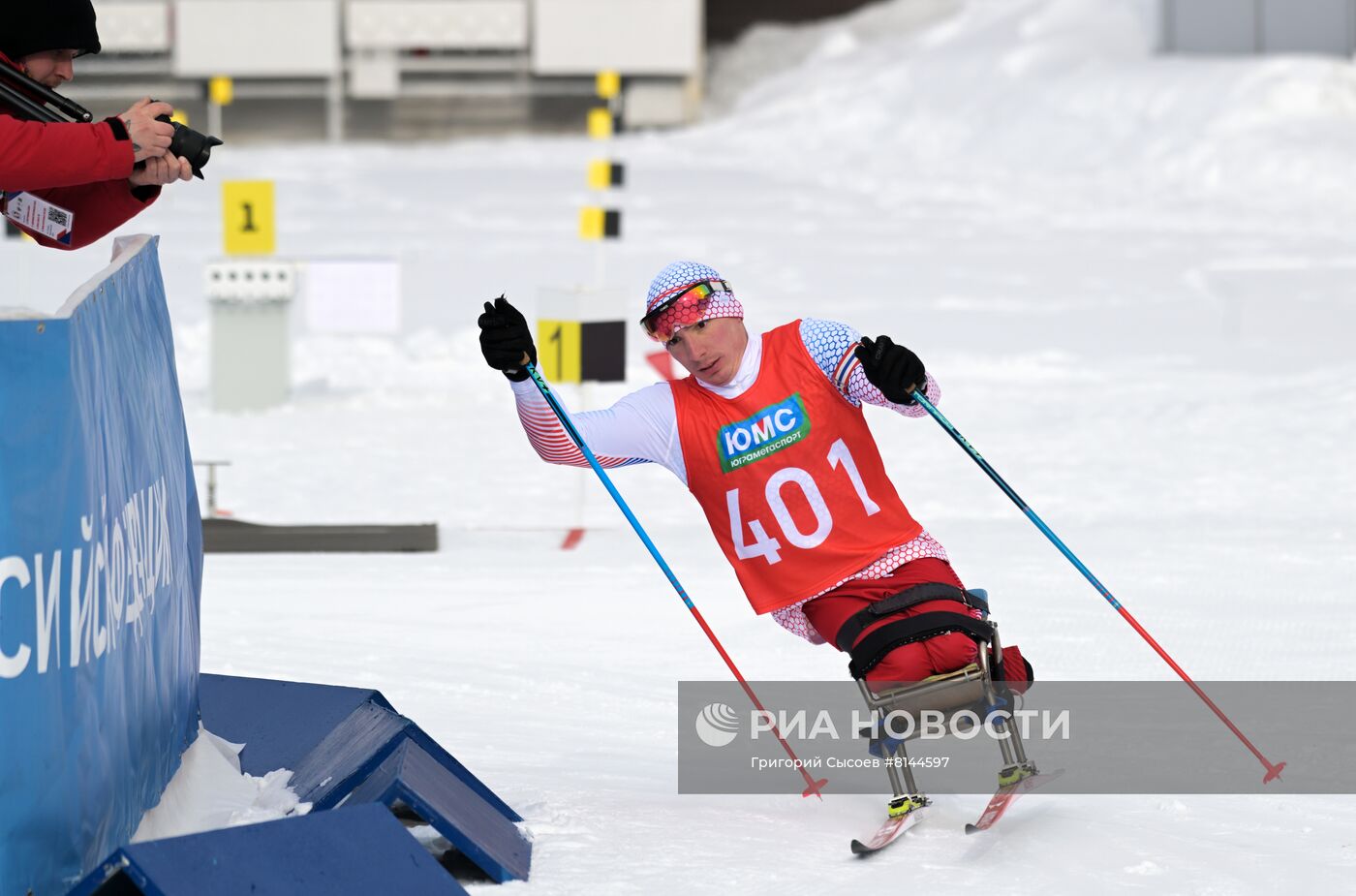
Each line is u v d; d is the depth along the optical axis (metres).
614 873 11.40
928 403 12.97
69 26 11.33
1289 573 24.98
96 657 9.55
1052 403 45.47
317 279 45.53
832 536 12.89
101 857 9.62
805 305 65.00
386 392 48.47
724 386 13.03
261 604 23.08
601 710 17.38
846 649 12.77
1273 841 12.39
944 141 121.38
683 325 12.78
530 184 108.25
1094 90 118.81
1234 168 104.44
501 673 18.97
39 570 8.63
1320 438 38.25
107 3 135.75
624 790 13.86
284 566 26.53
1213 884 11.27
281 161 122.31
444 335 57.22
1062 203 99.31
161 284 12.77
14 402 8.41
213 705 14.12
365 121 142.38
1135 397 46.50
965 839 12.36
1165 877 11.44
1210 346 56.84
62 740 8.95
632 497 34.69
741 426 12.95
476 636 21.11
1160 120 112.94
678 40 142.12
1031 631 21.23
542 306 31.66
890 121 127.31
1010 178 109.75
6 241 74.88
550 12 141.25
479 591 24.28
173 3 137.12
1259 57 121.19
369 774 11.62
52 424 8.87
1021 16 141.38
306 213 92.12
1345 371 45.16
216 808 11.77
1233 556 26.34
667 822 12.73
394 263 45.69
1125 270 75.06
